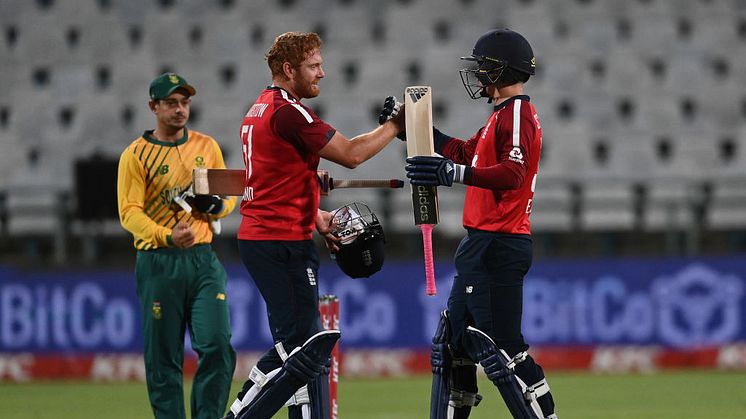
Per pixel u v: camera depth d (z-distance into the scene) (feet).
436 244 163.22
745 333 136.98
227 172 57.67
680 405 98.48
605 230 165.48
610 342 137.28
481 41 57.16
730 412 91.81
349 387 123.13
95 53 188.96
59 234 153.79
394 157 173.47
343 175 171.32
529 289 137.39
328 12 191.21
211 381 62.85
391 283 137.08
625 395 108.99
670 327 137.49
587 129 184.34
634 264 137.59
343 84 186.19
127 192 63.77
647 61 189.98
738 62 191.42
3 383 134.21
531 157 55.21
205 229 64.64
